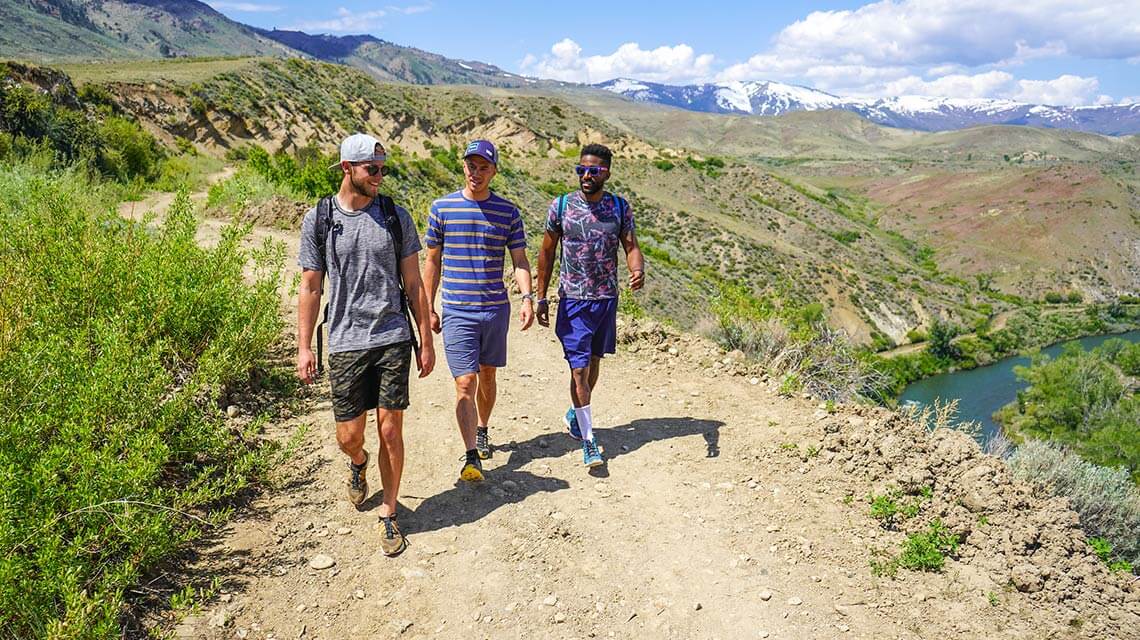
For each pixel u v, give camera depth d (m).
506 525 3.77
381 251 3.34
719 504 4.10
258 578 3.16
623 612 3.20
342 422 3.48
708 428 5.14
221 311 4.88
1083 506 4.14
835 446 4.64
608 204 4.30
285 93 70.62
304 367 3.35
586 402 4.48
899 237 168.62
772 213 129.62
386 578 3.29
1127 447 39.59
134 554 2.90
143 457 3.16
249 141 55.41
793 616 3.20
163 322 4.52
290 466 4.14
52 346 3.51
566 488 4.22
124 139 28.27
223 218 13.16
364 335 3.36
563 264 4.37
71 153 24.25
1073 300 131.38
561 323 4.42
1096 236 149.50
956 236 165.12
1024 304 125.81
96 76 50.88
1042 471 4.38
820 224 137.38
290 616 2.98
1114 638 3.10
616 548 3.65
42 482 2.86
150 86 50.84
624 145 133.00
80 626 2.37
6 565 2.44
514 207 4.08
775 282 88.94
